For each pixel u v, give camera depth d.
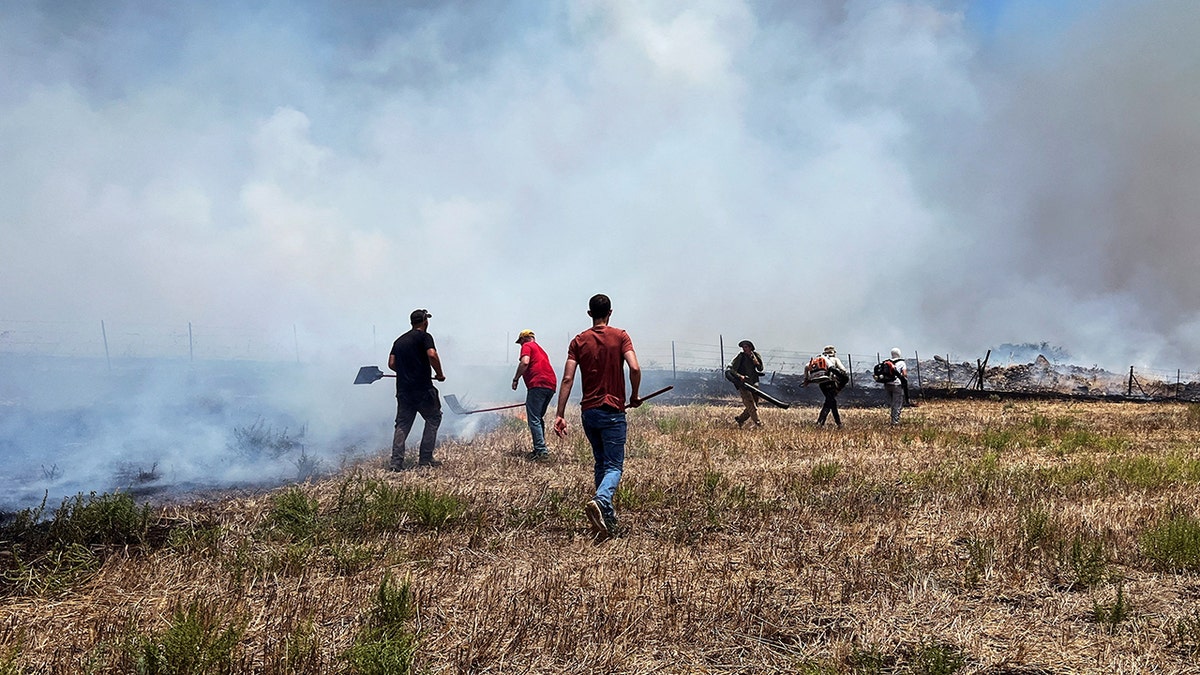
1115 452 11.09
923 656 3.66
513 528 5.93
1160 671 3.59
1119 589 4.19
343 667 3.43
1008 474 8.52
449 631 3.87
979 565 4.95
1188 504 6.91
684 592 4.49
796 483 7.89
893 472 8.86
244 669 3.39
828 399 14.64
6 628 3.81
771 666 3.62
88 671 3.34
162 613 4.05
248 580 4.60
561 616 4.07
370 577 4.71
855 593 4.52
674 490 7.43
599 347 6.17
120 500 5.79
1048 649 3.83
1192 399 29.31
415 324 9.08
